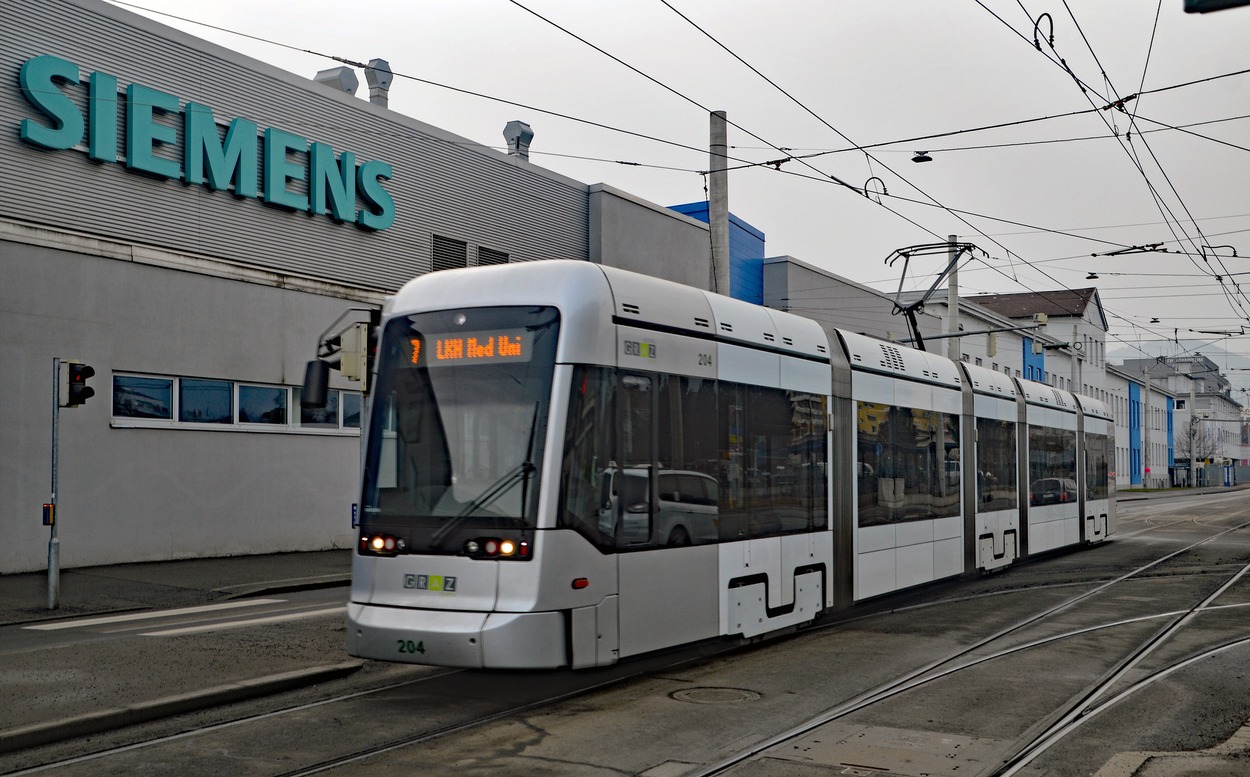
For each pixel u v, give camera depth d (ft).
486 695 29.35
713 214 67.82
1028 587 55.01
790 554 36.86
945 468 52.11
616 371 28.89
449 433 28.09
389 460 28.66
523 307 28.30
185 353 64.13
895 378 46.98
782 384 37.22
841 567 40.65
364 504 28.68
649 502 29.71
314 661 32.86
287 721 26.35
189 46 64.64
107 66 60.18
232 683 29.09
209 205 65.77
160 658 33.06
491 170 87.30
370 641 27.50
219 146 65.57
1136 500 201.98
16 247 55.67
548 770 22.07
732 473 33.73
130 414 61.52
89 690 28.19
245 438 68.03
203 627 40.52
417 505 27.94
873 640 38.63
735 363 34.35
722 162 67.82
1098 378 276.00
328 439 73.97
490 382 28.02
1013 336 213.25
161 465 62.90
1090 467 81.66
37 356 56.49
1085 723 26.63
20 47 56.03
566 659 26.66
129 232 61.16
